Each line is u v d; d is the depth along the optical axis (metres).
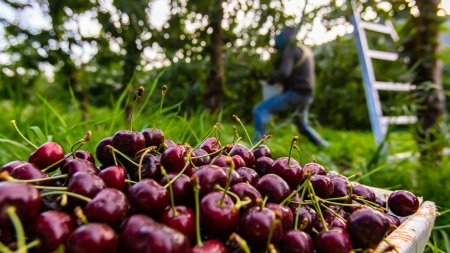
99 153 0.80
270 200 0.71
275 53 3.97
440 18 2.53
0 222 0.54
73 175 0.64
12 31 2.86
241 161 0.85
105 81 3.24
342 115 7.35
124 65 2.91
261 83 4.12
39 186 0.60
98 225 0.53
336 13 2.53
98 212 0.56
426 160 2.39
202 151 0.87
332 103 6.98
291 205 0.75
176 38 3.07
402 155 2.63
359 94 6.79
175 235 0.52
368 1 2.48
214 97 3.13
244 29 3.38
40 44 2.89
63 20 2.90
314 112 7.07
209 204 0.61
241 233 0.62
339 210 0.81
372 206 0.87
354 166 2.41
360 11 2.54
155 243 0.51
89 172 0.67
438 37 2.64
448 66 8.63
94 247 0.51
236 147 0.91
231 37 3.46
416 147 2.49
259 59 4.05
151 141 0.83
